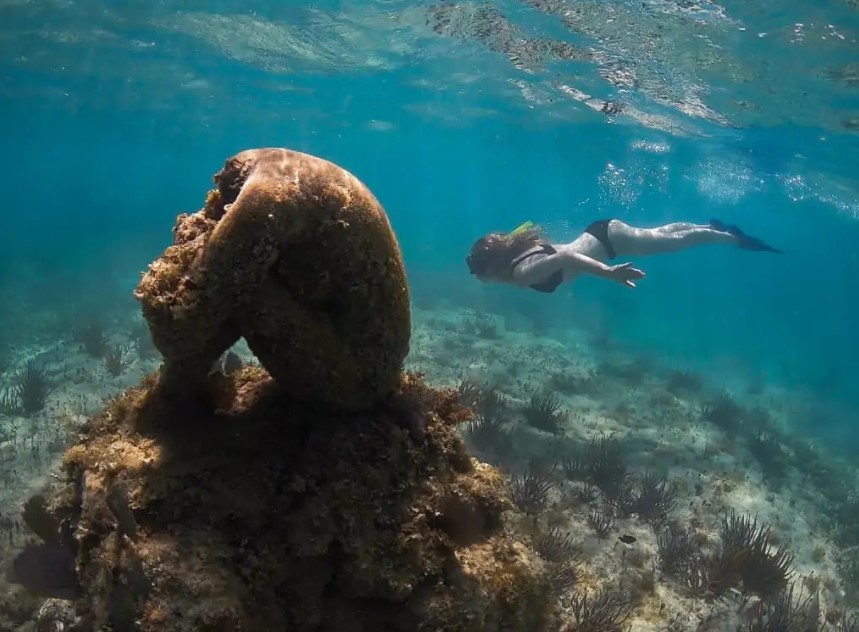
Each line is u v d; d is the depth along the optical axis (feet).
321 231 9.78
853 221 115.96
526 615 11.48
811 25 40.81
